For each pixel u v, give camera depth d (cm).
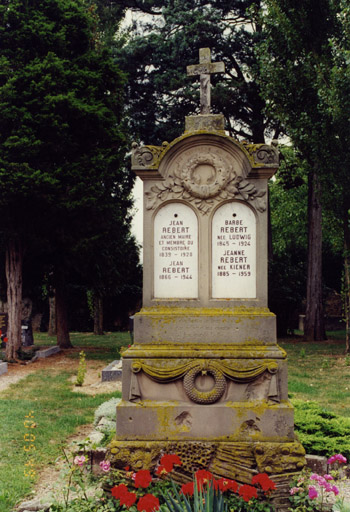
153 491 485
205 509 405
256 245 580
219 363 543
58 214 1595
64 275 1972
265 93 1678
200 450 519
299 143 1625
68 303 3109
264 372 541
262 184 579
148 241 585
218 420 532
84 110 1567
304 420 687
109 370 1286
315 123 1560
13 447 731
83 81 1647
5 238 1625
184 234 587
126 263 2066
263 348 549
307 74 1595
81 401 1047
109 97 1756
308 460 597
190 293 584
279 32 1669
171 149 580
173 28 2277
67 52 1717
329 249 3181
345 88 1456
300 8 1617
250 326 559
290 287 2622
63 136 1545
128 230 2088
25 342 2089
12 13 1577
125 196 1975
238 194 580
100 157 1609
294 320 2720
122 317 3175
